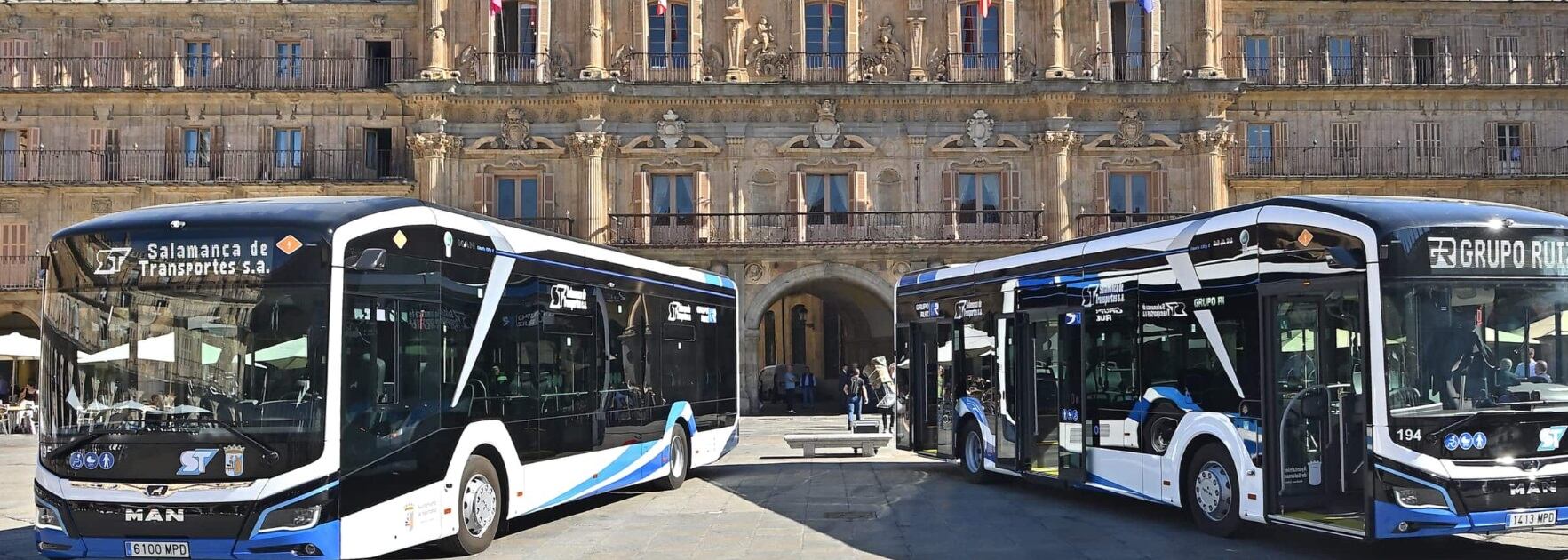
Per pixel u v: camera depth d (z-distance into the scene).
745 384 45.44
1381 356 11.79
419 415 12.59
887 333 48.75
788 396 48.16
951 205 46.19
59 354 11.52
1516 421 11.88
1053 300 17.97
